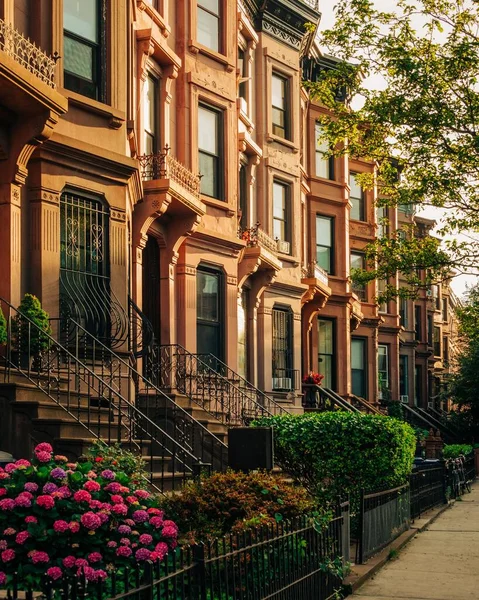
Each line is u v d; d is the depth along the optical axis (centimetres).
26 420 1242
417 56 2070
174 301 2080
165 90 2078
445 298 6494
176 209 1984
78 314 1509
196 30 2239
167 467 1409
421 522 1781
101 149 1574
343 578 1055
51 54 1523
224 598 715
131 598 564
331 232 3634
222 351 2267
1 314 1245
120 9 1689
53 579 711
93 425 1338
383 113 2052
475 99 2025
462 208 2178
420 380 5522
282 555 827
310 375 3200
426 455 3553
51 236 1478
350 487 1423
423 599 1020
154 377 1844
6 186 1393
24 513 770
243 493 981
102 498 819
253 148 2620
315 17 2961
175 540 818
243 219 2639
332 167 3659
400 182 2233
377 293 4353
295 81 2964
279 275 2803
